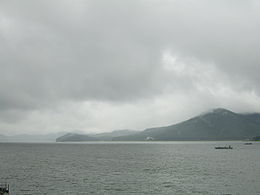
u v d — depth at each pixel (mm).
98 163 141500
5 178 91188
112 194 68250
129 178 91000
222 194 67625
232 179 88500
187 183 81688
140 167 122750
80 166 127125
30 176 95562
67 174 100250
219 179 88562
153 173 102812
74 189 73562
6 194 67938
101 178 91062
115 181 85250
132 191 71188
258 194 67688
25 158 174500
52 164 136125
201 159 165750
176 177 92938
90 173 102875
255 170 111125
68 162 147250
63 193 69250
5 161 152375
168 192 70000
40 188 74812
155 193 69188
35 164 136125
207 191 71000
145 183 81812
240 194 67688
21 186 77500
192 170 111625
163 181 85188
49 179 89062
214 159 165625
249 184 79938
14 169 115500
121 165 131625
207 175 97562
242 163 139875
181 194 67938
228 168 118188
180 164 135750
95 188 74750
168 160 159500
